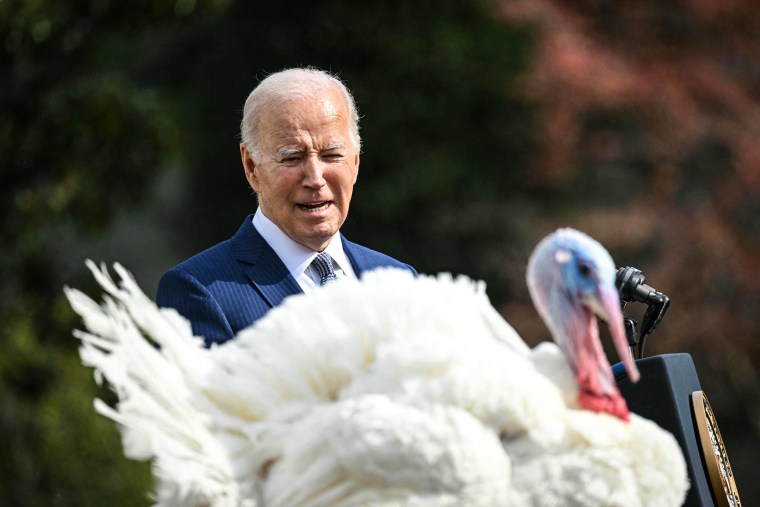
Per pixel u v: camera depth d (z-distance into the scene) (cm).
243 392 492
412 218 2128
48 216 1360
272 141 617
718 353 2055
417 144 2136
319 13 2194
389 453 455
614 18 2166
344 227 2133
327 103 622
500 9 2147
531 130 2095
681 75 2116
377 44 2166
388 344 488
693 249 2039
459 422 462
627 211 2053
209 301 598
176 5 1334
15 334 1380
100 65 1497
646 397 564
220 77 2247
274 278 616
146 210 2294
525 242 2091
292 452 474
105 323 483
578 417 482
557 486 469
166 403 480
